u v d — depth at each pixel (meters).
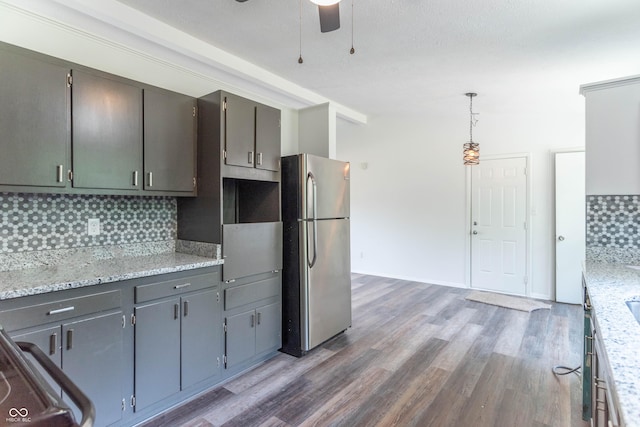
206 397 2.36
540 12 2.46
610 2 2.32
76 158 2.10
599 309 1.48
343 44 3.04
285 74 3.73
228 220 3.24
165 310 2.19
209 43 3.05
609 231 2.65
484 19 2.57
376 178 6.22
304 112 4.37
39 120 1.96
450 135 5.48
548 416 2.15
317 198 3.14
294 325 3.06
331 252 3.31
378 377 2.64
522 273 4.93
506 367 2.79
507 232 5.04
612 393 0.89
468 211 5.35
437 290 5.24
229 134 2.64
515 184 4.97
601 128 2.58
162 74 3.07
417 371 2.74
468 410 2.22
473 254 5.32
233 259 2.63
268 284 2.93
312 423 2.09
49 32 2.41
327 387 2.50
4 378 0.88
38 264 2.22
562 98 4.32
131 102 2.36
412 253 5.88
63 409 0.75
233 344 2.63
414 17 2.56
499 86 3.96
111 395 1.94
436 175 5.62
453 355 3.02
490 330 3.61
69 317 1.78
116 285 1.97
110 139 2.25
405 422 2.10
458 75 3.68
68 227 2.36
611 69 3.44
